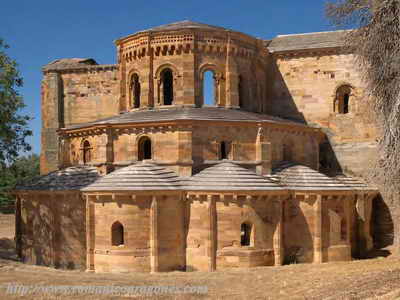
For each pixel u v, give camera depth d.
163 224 28.89
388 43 21.38
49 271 26.72
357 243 34.97
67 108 44.88
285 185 31.06
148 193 28.50
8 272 25.02
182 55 35.09
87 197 29.45
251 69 38.00
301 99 41.56
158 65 35.56
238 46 36.50
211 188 28.64
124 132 32.53
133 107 37.22
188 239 29.20
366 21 22.66
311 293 19.44
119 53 38.22
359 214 34.97
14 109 34.00
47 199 33.19
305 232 30.77
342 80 40.62
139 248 28.47
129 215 28.52
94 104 44.38
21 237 36.22
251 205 28.94
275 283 22.20
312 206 30.98
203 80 35.62
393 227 37.34
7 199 70.12
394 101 20.92
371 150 39.41
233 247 28.56
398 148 20.53
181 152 30.73
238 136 31.98
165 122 31.05
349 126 40.31
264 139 32.16
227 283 22.72
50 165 44.75
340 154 40.34
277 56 42.22
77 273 26.33
